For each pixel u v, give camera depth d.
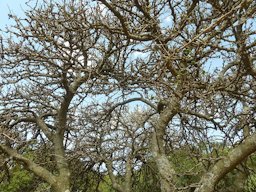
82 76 9.80
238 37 5.89
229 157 6.11
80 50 8.84
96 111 11.35
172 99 7.43
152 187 12.62
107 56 8.66
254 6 5.78
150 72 6.90
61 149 10.03
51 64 9.01
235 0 6.21
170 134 10.53
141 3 7.32
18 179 15.27
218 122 8.05
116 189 11.36
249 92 7.77
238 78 6.75
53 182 9.48
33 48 9.02
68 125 11.48
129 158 11.70
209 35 6.21
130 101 10.40
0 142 9.76
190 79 6.43
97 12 7.61
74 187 12.48
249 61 6.14
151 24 6.91
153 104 9.91
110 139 11.86
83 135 11.32
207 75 6.87
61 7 7.60
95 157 11.32
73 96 9.98
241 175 10.55
